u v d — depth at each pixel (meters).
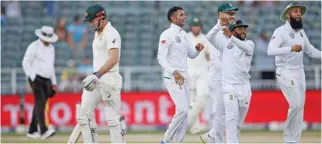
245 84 38.97
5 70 74.38
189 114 55.34
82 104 36.59
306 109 66.56
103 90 36.16
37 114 55.44
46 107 58.03
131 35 85.69
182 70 40.53
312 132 63.44
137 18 88.19
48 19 88.75
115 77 36.38
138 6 90.81
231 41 38.06
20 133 64.81
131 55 83.75
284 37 40.78
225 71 38.94
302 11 41.25
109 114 36.78
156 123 66.25
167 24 87.44
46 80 55.75
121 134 37.41
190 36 55.97
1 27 86.94
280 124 68.69
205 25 86.00
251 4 88.81
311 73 77.38
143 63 83.12
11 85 76.38
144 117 66.38
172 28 40.59
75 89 72.38
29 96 67.06
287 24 40.97
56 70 78.06
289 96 41.19
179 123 40.25
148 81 76.56
